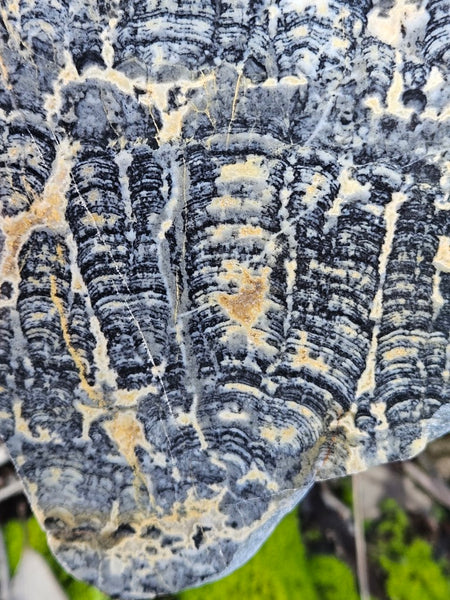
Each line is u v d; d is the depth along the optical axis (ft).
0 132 0.33
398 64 0.30
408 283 0.34
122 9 0.30
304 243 0.34
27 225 0.34
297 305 0.34
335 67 0.31
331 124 0.32
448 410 0.35
